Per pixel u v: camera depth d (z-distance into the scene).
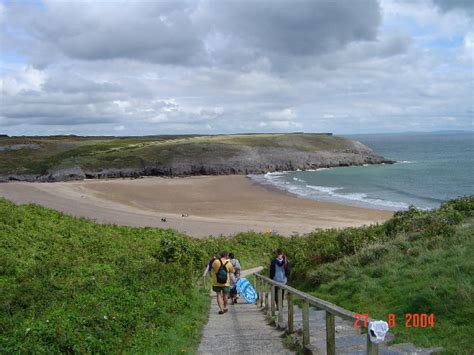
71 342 7.87
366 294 11.80
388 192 72.62
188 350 8.97
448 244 13.50
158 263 18.52
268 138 154.25
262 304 15.98
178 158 123.25
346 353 7.68
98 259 18.70
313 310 12.51
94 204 62.03
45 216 25.12
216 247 29.88
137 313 10.67
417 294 9.90
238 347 9.16
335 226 45.19
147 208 59.91
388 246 15.47
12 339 7.74
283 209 57.66
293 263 19.69
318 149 143.25
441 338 7.71
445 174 97.31
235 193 75.75
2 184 87.00
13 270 14.37
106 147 149.38
